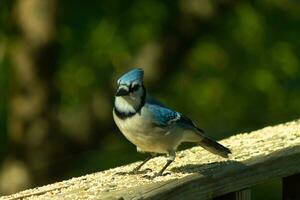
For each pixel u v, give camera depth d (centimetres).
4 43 1477
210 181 646
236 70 1619
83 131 1468
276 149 722
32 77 1439
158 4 1520
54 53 1446
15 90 1455
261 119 1630
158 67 1451
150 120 732
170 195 612
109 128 1477
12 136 1462
